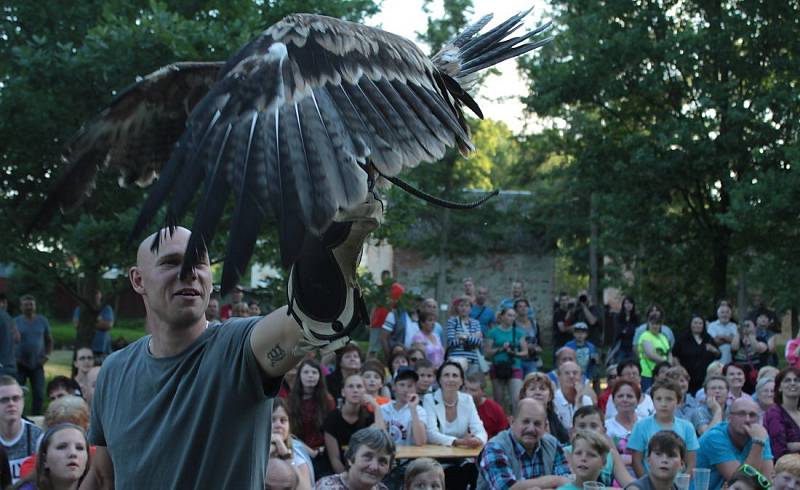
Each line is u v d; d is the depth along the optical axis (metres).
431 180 24.77
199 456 2.59
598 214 21.61
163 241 2.60
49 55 11.12
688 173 19.14
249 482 2.60
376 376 8.84
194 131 1.65
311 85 1.72
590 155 20.98
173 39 10.80
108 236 10.63
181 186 1.60
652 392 7.59
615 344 15.39
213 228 1.55
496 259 30.34
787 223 18.56
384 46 1.85
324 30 1.79
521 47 2.95
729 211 18.06
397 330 13.20
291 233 1.52
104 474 3.63
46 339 12.56
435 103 1.85
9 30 12.01
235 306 12.40
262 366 2.50
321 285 2.09
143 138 2.51
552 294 30.45
